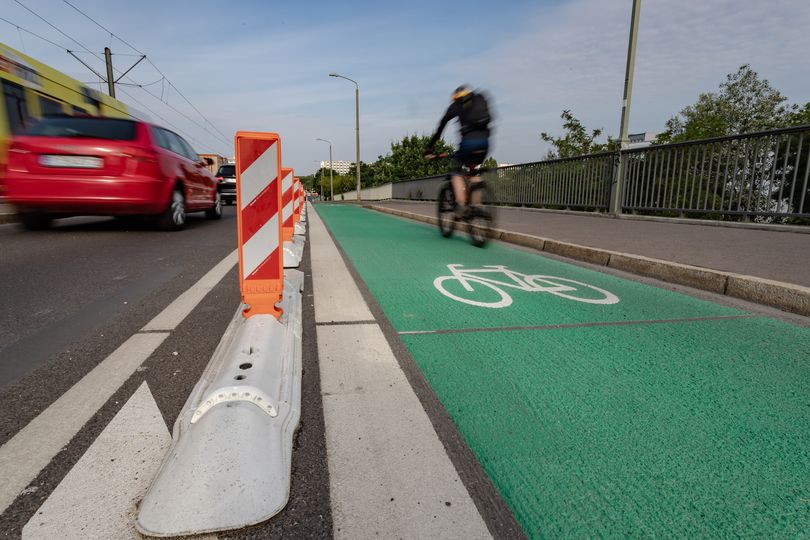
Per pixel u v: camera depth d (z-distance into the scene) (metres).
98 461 1.53
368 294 3.80
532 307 3.42
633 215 9.84
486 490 1.43
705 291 3.96
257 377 1.81
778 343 2.69
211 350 2.51
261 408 1.67
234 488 1.31
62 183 6.57
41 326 2.90
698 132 18.83
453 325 2.98
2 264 4.84
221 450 1.41
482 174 6.89
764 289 3.53
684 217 9.02
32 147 6.51
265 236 2.57
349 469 1.51
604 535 1.26
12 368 2.27
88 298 3.57
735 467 1.55
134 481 1.43
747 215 7.83
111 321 3.01
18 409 1.87
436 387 2.10
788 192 7.29
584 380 2.19
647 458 1.59
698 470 1.53
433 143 7.03
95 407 1.89
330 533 1.24
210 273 4.54
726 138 7.93
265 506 1.29
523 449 1.64
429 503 1.37
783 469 1.54
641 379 2.20
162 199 7.30
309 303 3.51
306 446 1.64
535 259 5.60
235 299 3.57
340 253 6.08
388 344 2.63
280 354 2.17
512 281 4.33
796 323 3.06
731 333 2.86
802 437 1.73
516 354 2.50
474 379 2.19
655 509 1.36
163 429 1.72
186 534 1.21
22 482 1.42
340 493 1.40
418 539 1.23
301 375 2.17
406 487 1.43
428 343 2.66
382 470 1.51
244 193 2.54
